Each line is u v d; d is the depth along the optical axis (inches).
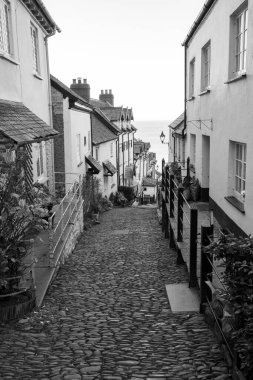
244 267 159.2
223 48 399.9
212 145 461.7
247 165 320.2
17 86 436.5
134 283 333.4
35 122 422.9
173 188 452.8
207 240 238.1
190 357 192.9
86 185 759.7
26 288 256.1
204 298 252.5
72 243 472.7
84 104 773.3
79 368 183.6
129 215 826.8
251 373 145.7
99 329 235.0
